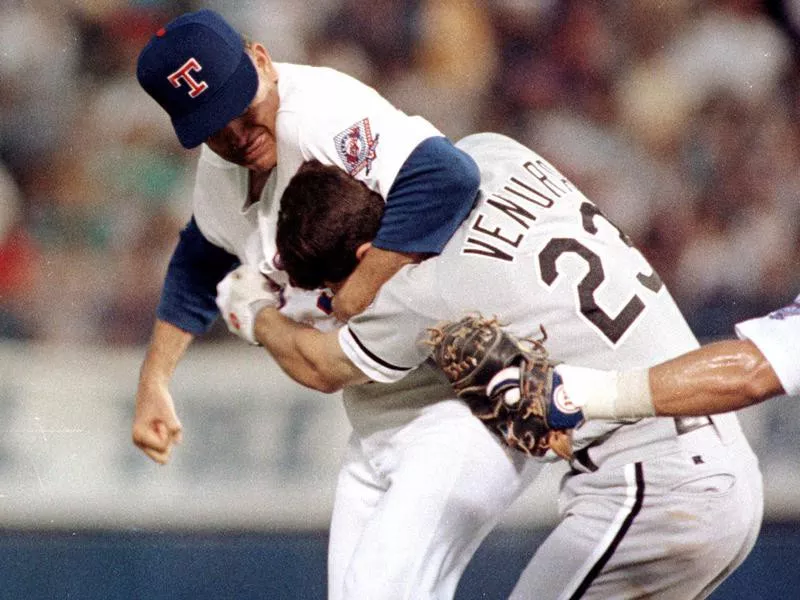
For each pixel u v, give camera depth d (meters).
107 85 25.52
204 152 11.17
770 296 26.14
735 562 9.99
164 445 12.06
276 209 10.65
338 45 27.12
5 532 18.00
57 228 23.98
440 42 27.30
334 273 10.11
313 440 19.02
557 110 27.42
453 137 27.27
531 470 10.75
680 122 27.27
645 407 8.36
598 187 26.80
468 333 9.09
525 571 10.12
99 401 19.23
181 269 12.07
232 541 17.72
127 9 26.14
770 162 27.14
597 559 9.80
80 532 18.14
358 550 10.09
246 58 10.09
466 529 10.34
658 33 27.97
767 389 8.19
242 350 20.25
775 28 27.83
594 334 9.71
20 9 25.44
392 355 10.03
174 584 16.69
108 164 24.70
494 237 9.92
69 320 22.70
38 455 18.59
